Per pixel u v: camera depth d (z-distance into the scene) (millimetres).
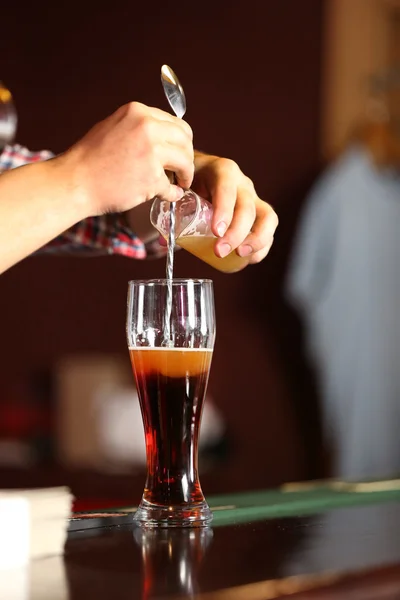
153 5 4250
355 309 3902
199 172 1470
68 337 4371
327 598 932
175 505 1231
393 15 4289
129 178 1263
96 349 4336
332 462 3988
